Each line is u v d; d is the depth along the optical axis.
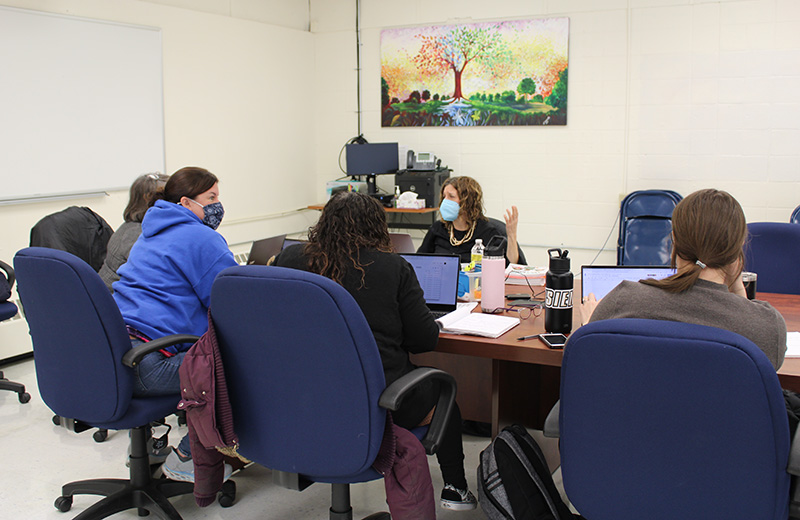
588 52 5.19
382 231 1.79
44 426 3.04
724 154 4.93
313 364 1.46
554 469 2.51
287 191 6.02
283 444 1.55
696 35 4.87
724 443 1.24
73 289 1.80
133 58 4.47
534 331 2.08
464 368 2.75
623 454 1.34
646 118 5.10
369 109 6.07
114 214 4.44
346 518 1.77
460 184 3.26
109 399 1.88
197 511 2.29
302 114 6.12
